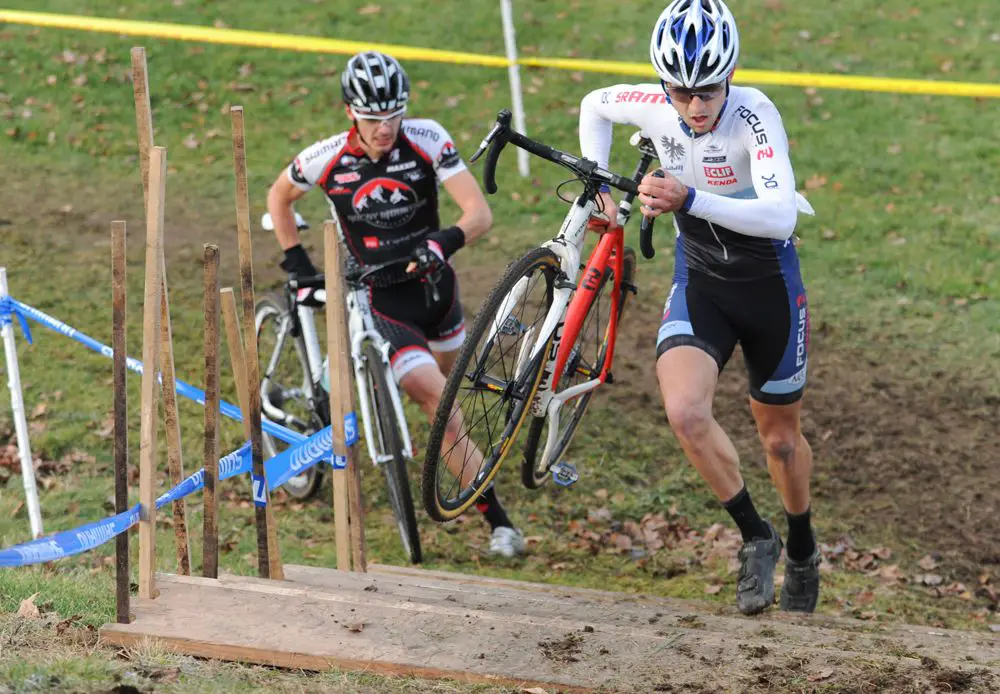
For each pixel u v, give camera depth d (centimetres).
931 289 1614
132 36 2298
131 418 1223
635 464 1223
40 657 526
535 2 2481
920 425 1305
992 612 993
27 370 1302
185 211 1791
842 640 624
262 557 700
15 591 672
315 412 1084
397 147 977
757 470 1234
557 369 758
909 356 1448
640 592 985
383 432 968
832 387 1380
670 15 676
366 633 570
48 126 2038
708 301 763
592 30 2366
